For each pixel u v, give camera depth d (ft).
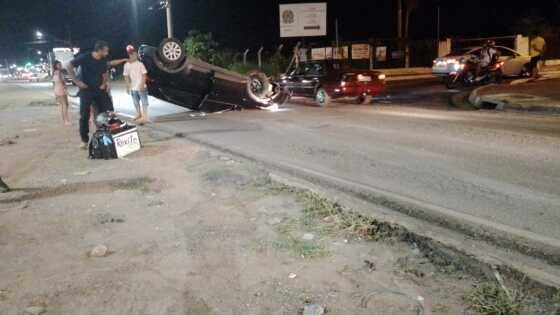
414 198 20.38
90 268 14.61
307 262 14.51
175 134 37.88
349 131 37.09
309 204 19.39
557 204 19.17
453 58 69.62
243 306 12.33
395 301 12.28
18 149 33.86
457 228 17.06
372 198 20.57
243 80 50.29
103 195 21.71
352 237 16.21
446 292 12.68
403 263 14.35
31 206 20.40
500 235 16.33
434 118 42.47
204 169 25.71
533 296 12.35
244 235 16.62
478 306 11.93
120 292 13.17
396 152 29.14
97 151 29.09
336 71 55.57
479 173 23.95
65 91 48.06
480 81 70.69
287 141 33.86
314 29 94.43
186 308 12.32
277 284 13.32
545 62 103.35
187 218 18.51
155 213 19.19
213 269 14.28
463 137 33.12
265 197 20.56
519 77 75.97
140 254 15.47
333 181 23.25
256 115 48.80
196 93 49.29
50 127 45.73
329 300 12.44
